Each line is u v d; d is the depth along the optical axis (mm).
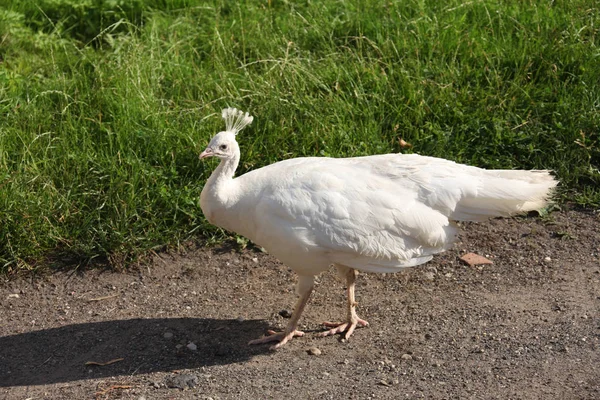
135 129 4371
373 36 4855
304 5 5156
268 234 3643
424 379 3539
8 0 5145
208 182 3730
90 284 4027
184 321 3854
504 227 4203
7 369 3674
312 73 4633
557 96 4547
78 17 5148
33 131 4402
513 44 4762
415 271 4031
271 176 3703
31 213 4105
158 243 4148
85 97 4531
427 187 3682
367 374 3576
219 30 4949
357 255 3648
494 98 4527
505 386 3484
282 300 3945
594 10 4883
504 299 3869
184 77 4656
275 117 4457
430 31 4801
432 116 4516
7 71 4738
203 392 3533
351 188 3652
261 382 3562
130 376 3619
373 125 4453
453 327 3750
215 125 4402
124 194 4184
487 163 4379
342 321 3830
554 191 3939
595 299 3824
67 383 3604
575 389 3451
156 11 5109
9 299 3973
